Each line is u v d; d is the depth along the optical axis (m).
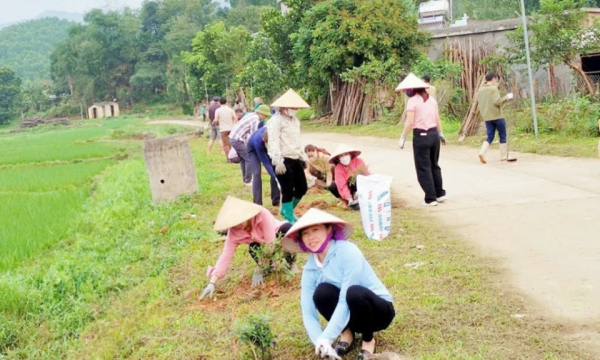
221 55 52.41
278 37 38.75
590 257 7.19
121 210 12.98
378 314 5.21
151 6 129.88
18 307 7.80
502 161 13.99
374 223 8.64
